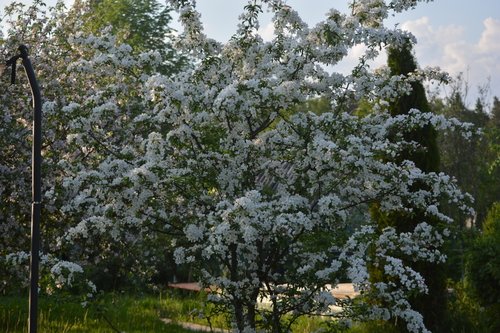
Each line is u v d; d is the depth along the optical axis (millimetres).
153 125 7324
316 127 6652
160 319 10758
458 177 18953
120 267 10938
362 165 5969
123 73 7680
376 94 7363
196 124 6750
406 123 6926
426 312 10047
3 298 11117
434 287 10062
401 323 9703
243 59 7355
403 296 6406
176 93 6543
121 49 7535
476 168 18750
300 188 6680
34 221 5156
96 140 7434
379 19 7375
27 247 10305
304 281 6266
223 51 7379
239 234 6043
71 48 11430
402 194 6812
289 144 6746
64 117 7574
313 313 7125
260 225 5730
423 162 10055
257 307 6957
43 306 10461
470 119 22797
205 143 6762
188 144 6906
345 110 7445
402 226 9742
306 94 7250
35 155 5203
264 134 6891
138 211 6812
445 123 6754
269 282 6930
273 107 6637
